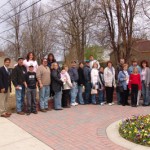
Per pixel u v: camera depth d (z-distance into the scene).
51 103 13.64
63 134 9.21
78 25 44.31
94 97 14.88
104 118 11.41
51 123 10.66
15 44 58.00
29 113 12.24
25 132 9.51
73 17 44.44
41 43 53.81
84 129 9.76
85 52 47.06
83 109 13.42
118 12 22.55
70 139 8.67
